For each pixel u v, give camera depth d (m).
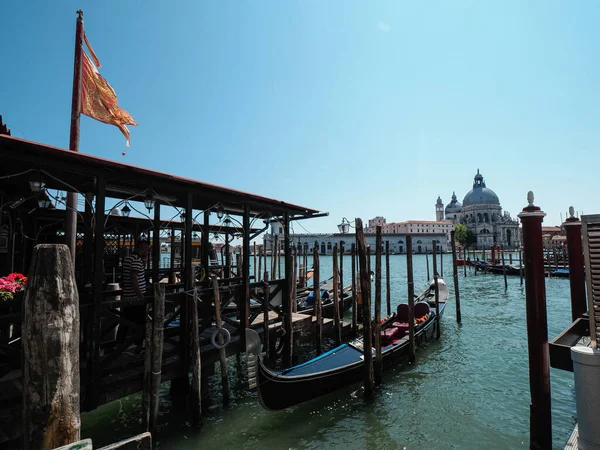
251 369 6.66
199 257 20.33
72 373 2.48
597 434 3.79
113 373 5.80
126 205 8.74
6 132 6.50
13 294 4.99
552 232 102.44
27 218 9.17
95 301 5.18
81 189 6.86
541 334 4.99
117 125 7.79
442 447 6.30
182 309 6.58
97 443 6.37
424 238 116.50
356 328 13.45
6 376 4.94
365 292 8.22
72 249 6.68
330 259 80.44
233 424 6.93
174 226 11.95
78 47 6.90
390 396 8.26
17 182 6.77
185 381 7.51
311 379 7.63
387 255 16.27
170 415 7.21
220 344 7.18
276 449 6.23
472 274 43.03
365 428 6.94
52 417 2.37
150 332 5.80
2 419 4.43
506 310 19.39
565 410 7.41
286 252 9.28
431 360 10.68
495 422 7.13
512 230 122.19
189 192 6.64
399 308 12.48
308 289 18.28
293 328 10.54
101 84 7.51
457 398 8.17
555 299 23.36
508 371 9.82
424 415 7.42
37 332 2.38
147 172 5.52
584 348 4.01
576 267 6.46
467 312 18.77
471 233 117.44
